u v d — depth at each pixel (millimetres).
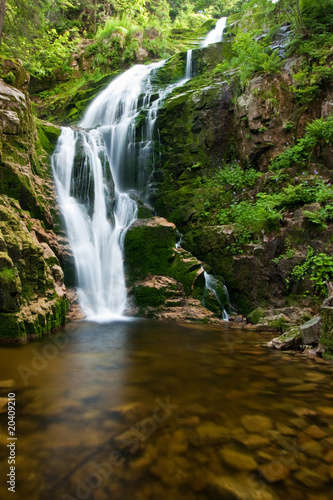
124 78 16062
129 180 12016
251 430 2488
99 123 14578
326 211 7168
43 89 19078
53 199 7980
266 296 7691
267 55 10023
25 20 12867
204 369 3990
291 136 9305
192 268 8211
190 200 10508
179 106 11641
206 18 27359
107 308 7812
